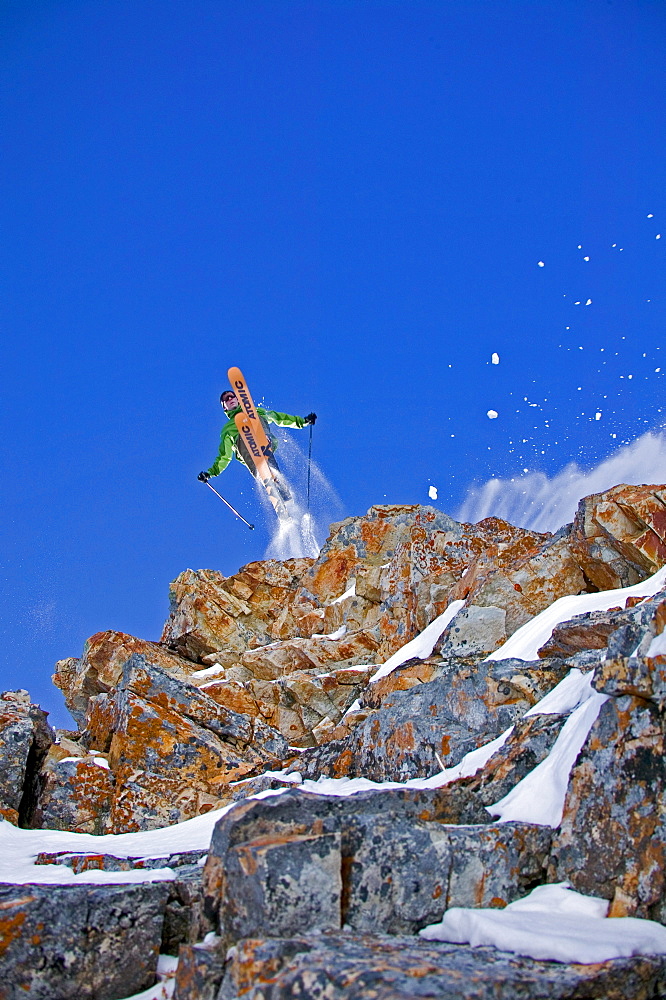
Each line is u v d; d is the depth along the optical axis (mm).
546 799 7520
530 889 6805
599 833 6625
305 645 18344
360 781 10727
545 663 10398
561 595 12609
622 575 12172
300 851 6078
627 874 6328
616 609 10422
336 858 6184
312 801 7004
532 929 5848
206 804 12430
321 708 16922
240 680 18906
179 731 13031
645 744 6594
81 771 12609
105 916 6996
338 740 11922
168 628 21594
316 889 6047
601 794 6738
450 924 6168
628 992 5309
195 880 7582
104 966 6879
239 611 21188
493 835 6801
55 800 12297
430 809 7461
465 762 9516
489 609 12609
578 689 9242
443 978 4969
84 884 8094
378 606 19219
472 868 6633
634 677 6695
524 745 8438
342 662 17938
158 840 10742
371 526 20781
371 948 5602
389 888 6344
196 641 20828
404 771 10531
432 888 6453
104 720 14117
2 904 6840
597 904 6387
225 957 5953
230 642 20688
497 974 5062
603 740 6918
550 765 7891
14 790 12219
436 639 13445
